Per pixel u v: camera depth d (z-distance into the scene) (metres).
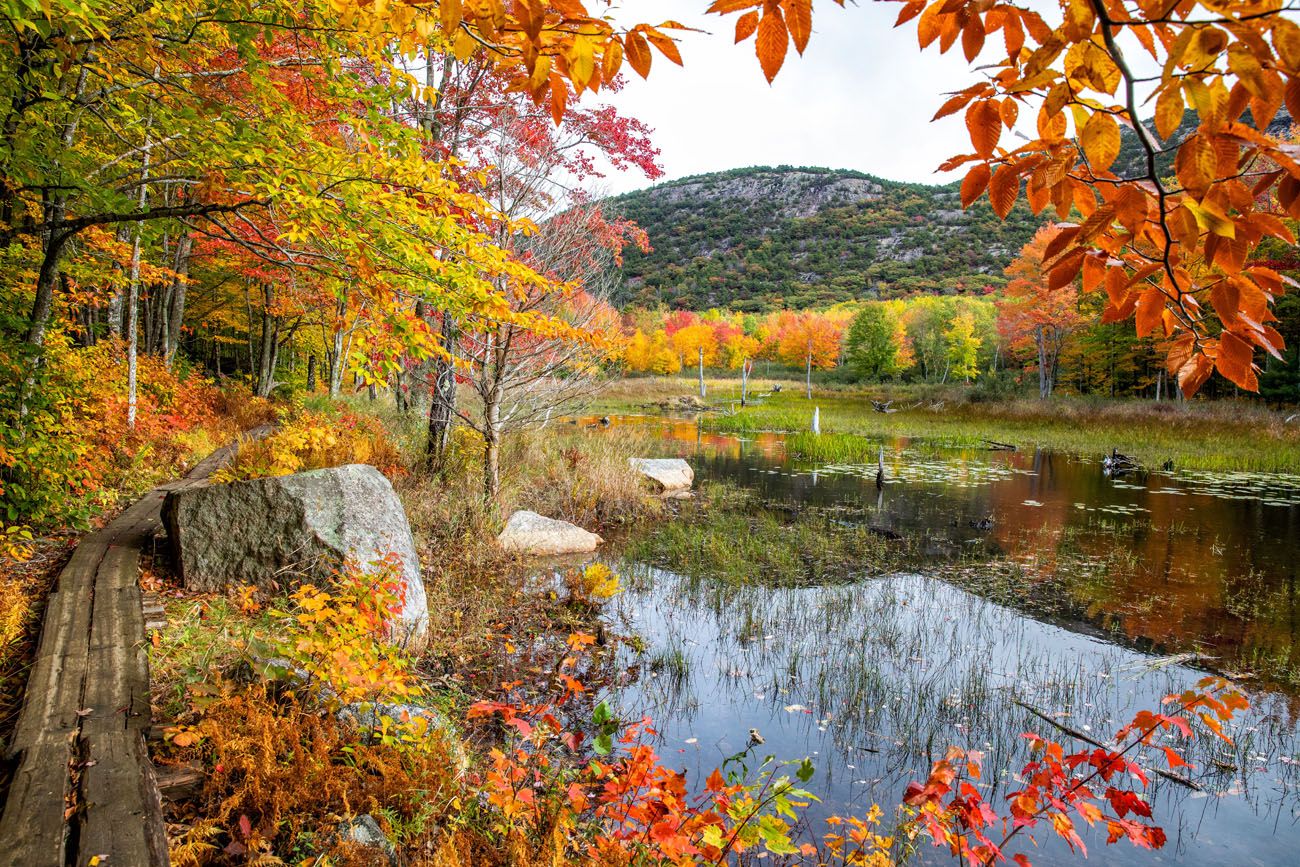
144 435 8.76
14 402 4.99
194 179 4.09
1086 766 3.91
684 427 25.81
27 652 3.38
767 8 0.87
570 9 0.96
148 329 14.97
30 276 5.89
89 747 2.51
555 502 9.67
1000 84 0.87
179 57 4.07
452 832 2.43
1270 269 0.85
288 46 4.70
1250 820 3.44
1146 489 12.98
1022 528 9.77
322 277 4.01
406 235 3.63
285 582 4.62
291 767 2.48
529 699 4.24
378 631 3.65
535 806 2.57
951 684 4.89
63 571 4.44
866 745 4.05
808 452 18.31
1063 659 5.37
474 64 7.10
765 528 9.60
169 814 2.35
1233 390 27.08
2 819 2.08
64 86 4.60
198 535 4.64
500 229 7.19
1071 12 0.74
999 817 3.38
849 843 3.08
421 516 7.29
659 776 2.27
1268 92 0.68
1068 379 36.88
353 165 3.75
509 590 6.18
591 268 8.23
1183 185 0.78
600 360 8.43
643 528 9.45
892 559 8.22
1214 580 7.40
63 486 5.68
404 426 10.55
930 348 47.75
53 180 4.12
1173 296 0.94
